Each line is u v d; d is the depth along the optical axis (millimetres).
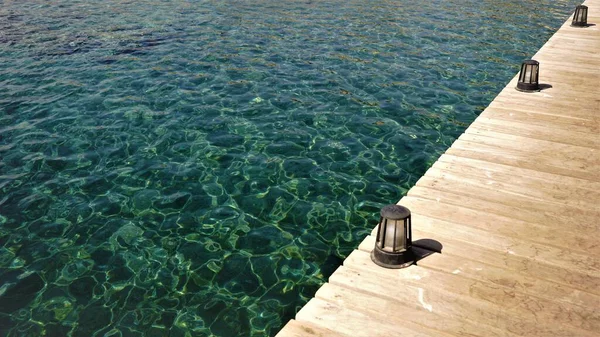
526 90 12164
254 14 25094
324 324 5219
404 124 13312
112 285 7863
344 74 16812
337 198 10180
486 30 21875
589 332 5016
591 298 5488
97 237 9008
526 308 5359
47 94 15281
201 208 9844
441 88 15656
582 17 18859
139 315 7281
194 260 8430
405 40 20469
